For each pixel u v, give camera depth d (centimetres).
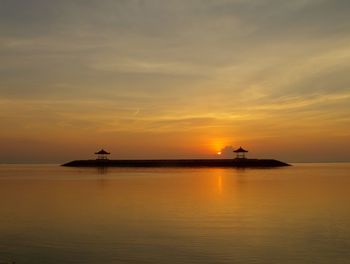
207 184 5916
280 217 2833
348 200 3800
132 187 5478
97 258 1836
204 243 2088
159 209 3259
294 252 1920
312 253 1903
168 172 10494
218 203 3609
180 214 2986
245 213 3011
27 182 6894
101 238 2212
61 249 1989
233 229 2423
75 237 2242
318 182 6281
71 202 3809
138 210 3219
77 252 1934
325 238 2183
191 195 4331
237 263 1762
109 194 4528
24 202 3853
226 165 14575
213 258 1833
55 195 4494
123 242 2120
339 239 2158
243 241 2122
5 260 1819
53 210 3284
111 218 2847
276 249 1970
